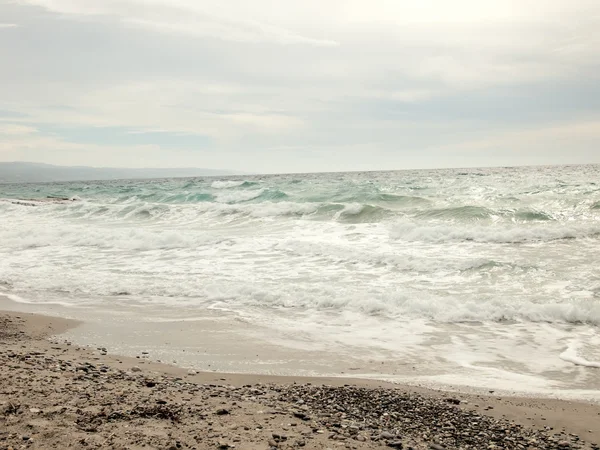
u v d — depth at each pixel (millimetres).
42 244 19781
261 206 26391
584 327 9281
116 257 16859
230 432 4609
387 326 9594
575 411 5820
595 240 16500
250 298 11586
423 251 15852
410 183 46938
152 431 4457
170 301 11547
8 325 9328
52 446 3939
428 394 6363
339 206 24266
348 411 5625
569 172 73625
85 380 6008
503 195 27375
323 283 12625
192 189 43594
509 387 6668
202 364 7523
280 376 7039
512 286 11852
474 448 4723
